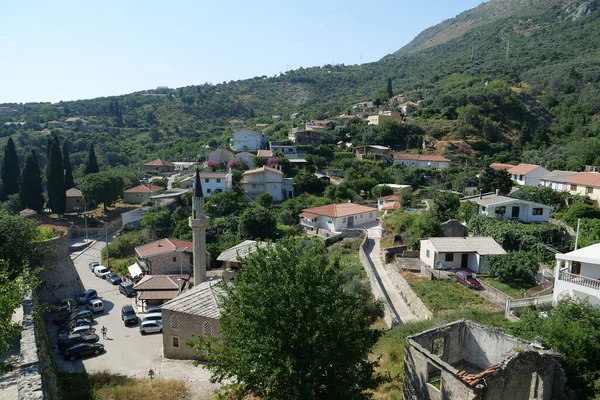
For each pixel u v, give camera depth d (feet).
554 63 529.86
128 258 203.31
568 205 206.28
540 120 413.18
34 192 262.88
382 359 78.79
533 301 96.63
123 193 313.73
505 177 223.71
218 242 202.49
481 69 569.64
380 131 389.80
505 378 53.67
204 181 276.62
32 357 65.00
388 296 118.93
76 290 153.28
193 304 104.63
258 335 54.75
